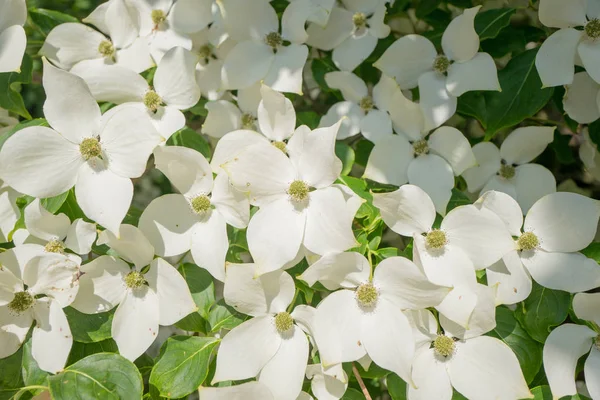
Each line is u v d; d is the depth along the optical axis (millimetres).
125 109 611
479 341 609
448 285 608
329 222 599
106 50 713
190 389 600
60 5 853
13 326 605
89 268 611
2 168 601
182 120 665
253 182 609
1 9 659
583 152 745
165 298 614
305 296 637
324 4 690
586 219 621
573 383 606
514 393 597
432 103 688
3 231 643
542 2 657
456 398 617
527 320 623
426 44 692
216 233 620
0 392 607
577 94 685
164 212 625
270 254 600
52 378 594
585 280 616
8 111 729
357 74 770
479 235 613
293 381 602
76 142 616
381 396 781
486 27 699
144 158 604
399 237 773
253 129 710
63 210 641
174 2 722
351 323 600
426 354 611
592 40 657
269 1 706
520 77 686
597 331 608
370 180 700
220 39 713
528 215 630
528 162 703
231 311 632
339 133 710
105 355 600
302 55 692
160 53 708
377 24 714
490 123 688
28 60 691
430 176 680
